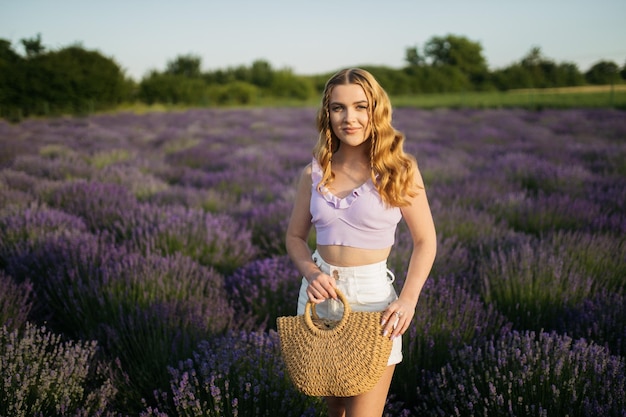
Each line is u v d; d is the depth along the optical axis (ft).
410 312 5.43
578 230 16.11
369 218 5.66
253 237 17.03
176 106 119.55
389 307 5.40
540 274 11.50
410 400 8.50
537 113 73.56
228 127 61.82
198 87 127.54
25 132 53.88
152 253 13.16
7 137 46.91
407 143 41.01
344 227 5.74
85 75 99.91
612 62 133.28
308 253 6.11
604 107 78.33
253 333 8.48
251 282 12.32
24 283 11.18
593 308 10.18
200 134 52.26
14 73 88.17
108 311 10.33
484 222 16.76
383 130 5.60
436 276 11.85
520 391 7.21
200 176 27.91
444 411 7.62
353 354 5.29
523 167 26.48
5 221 15.07
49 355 8.31
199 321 9.59
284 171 29.19
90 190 19.72
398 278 11.32
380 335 5.29
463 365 8.36
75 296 10.88
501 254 12.75
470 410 7.25
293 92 153.07
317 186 5.87
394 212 5.76
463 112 82.02
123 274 11.37
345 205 5.70
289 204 18.57
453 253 13.34
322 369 5.35
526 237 15.43
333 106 5.65
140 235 14.17
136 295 10.77
